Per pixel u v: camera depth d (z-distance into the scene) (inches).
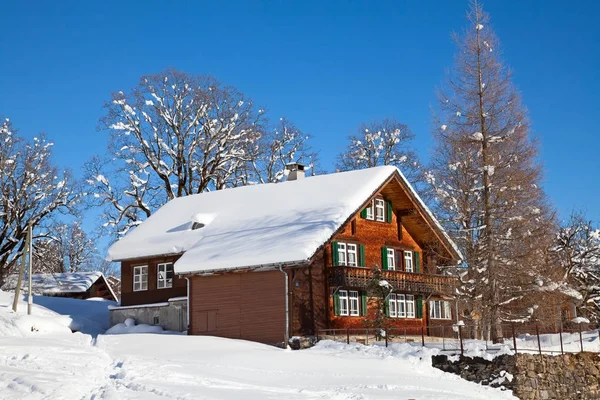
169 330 1632.6
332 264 1505.9
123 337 1374.3
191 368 990.4
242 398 756.6
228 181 2320.4
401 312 1648.6
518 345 1245.7
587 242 1993.1
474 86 1422.2
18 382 794.2
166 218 1817.2
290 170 1829.5
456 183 1521.9
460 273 1531.7
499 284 1440.7
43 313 1801.2
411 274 1624.0
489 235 1392.7
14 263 2375.7
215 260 1434.5
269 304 1382.9
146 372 912.9
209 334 1445.6
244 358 1111.6
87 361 1019.9
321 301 1467.8
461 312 1710.1
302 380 956.0
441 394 903.7
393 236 1695.4
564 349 1250.0
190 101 2220.7
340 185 1603.1
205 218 1681.8
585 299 1921.8
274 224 1520.7
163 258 1691.7
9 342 1213.1
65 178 2353.6
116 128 2135.8
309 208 1537.9
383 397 841.5
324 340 1323.8
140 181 2167.8
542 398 1144.2
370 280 1456.7
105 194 2178.9
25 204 2272.4
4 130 2271.2
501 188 1397.6
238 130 2273.6
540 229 1459.2
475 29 1435.8
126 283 1743.4
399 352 1189.1
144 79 2188.7
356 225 1598.2
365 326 1542.8
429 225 1668.3
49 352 1088.8
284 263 1341.0
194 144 2210.9
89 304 2073.1
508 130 1413.6
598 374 1261.1
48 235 2362.2
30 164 2283.5
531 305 1549.0
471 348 1179.3
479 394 1026.1
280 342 1354.6
